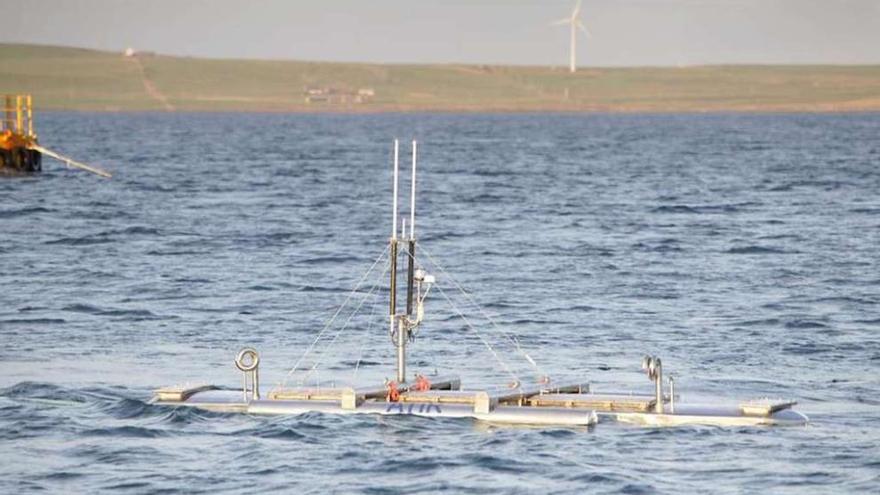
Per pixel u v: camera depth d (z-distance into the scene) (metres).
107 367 111.06
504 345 122.12
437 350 119.75
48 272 167.12
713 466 81.88
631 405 92.75
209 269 170.75
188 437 88.25
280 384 105.06
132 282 158.88
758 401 94.06
